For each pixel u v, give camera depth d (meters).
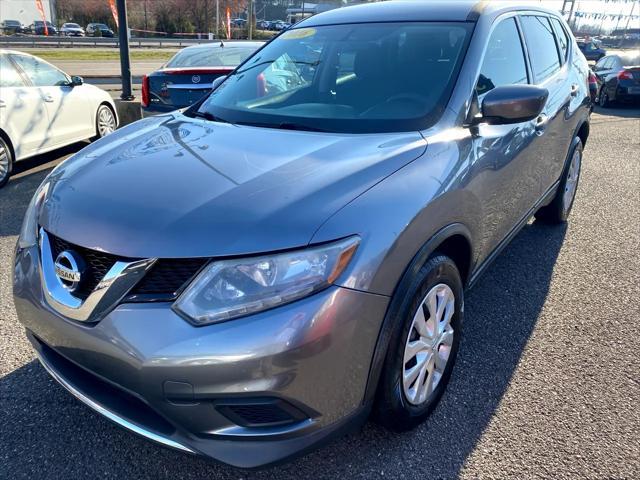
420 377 2.26
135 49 37.84
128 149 2.51
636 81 13.80
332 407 1.87
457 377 2.74
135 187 2.06
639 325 3.26
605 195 5.89
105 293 1.82
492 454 2.25
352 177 2.04
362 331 1.86
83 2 65.06
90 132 7.80
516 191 3.16
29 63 6.77
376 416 2.17
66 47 37.84
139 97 10.52
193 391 1.74
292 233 1.78
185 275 1.76
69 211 2.04
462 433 2.37
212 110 3.07
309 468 2.19
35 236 2.20
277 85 3.13
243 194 1.94
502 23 3.18
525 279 3.85
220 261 1.74
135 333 1.75
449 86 2.66
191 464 2.23
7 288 3.66
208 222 1.82
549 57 3.92
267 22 69.00
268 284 1.73
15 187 6.15
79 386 2.05
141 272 1.78
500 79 3.02
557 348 3.01
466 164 2.43
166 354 1.72
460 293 2.47
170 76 7.69
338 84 2.93
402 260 1.97
